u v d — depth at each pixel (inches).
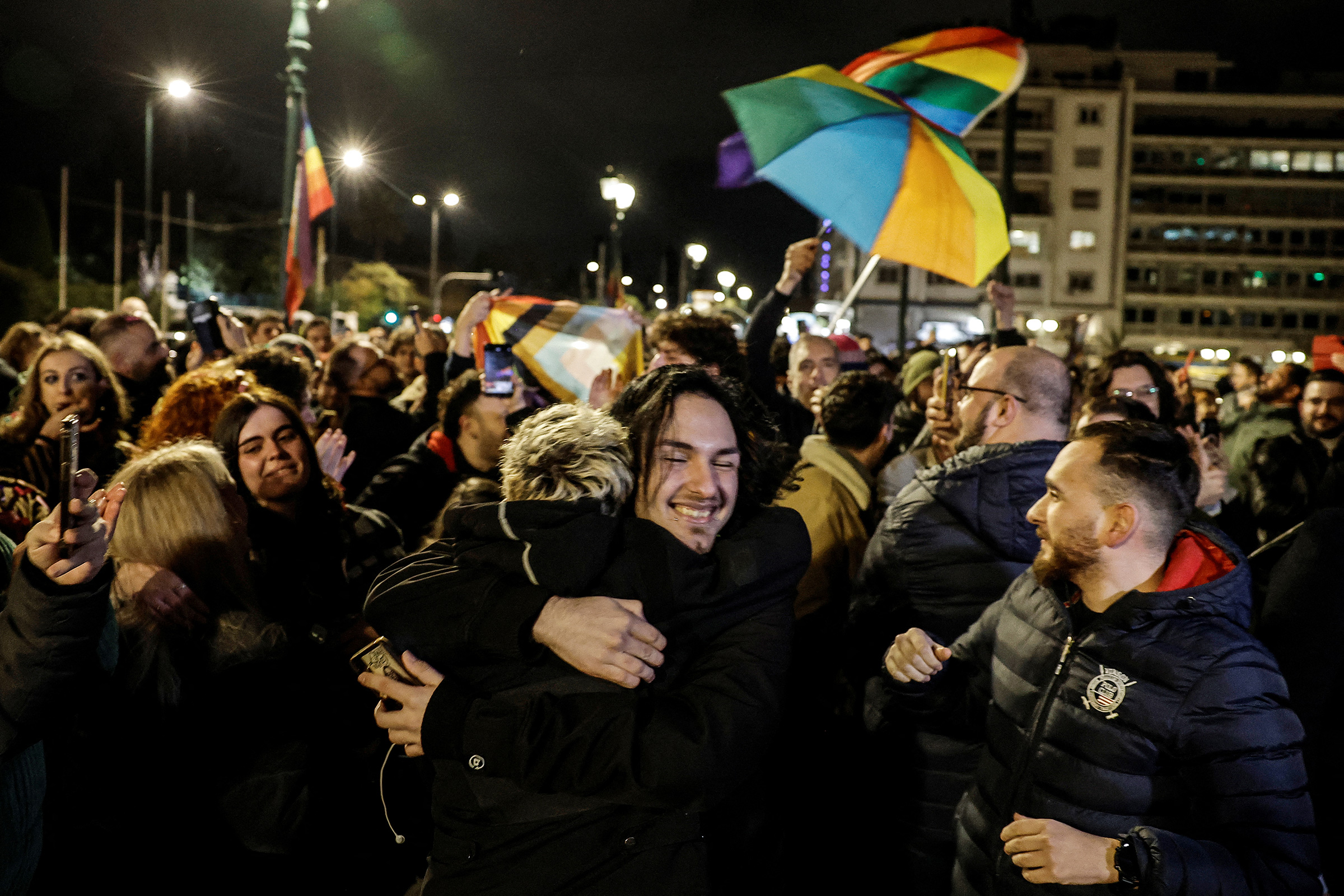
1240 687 78.4
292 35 398.6
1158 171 2389.3
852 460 155.5
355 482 227.5
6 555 92.9
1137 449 83.7
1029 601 93.0
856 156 148.3
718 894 78.7
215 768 102.6
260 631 106.5
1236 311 2411.4
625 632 71.0
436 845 77.2
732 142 174.2
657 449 81.1
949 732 109.4
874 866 123.2
